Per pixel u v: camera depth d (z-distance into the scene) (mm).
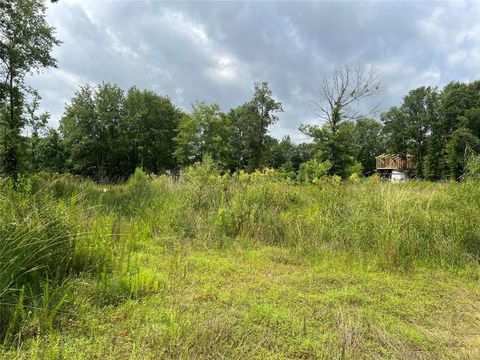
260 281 4230
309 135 25375
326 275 4594
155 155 49875
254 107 48094
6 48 16406
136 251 5152
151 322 3006
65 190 7184
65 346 2553
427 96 61188
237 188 8133
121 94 44844
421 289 4312
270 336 2906
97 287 3469
